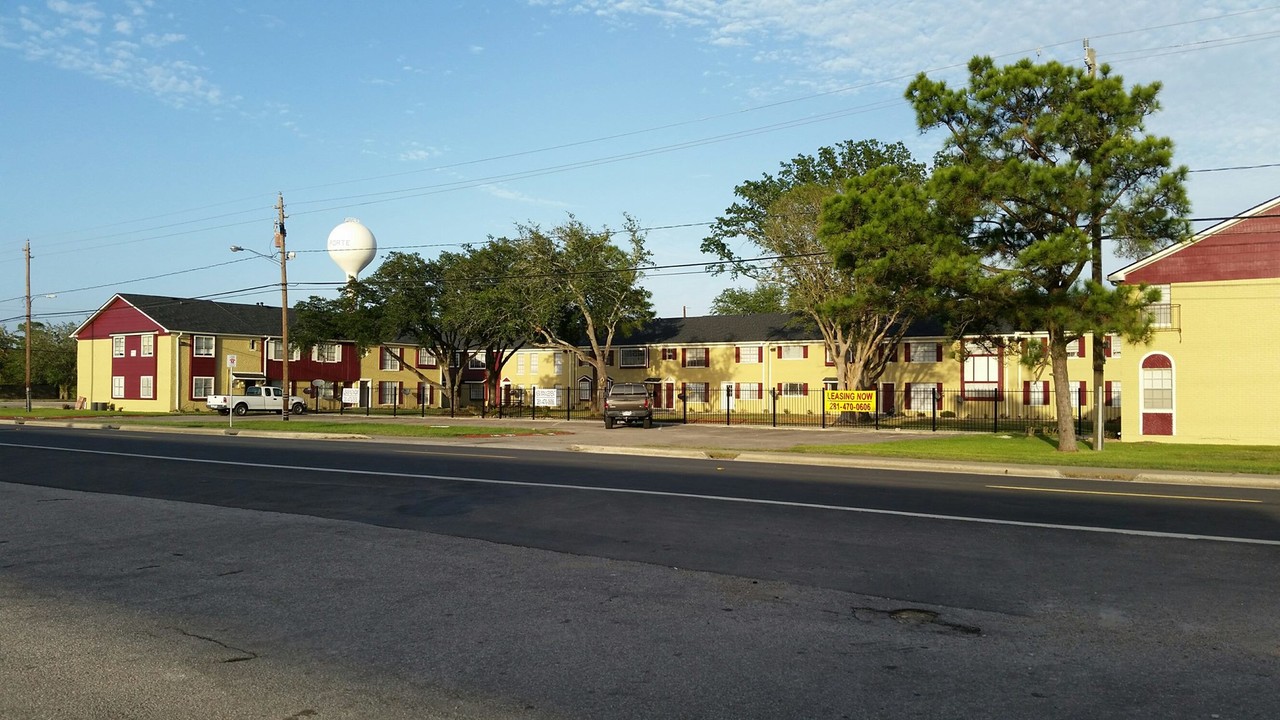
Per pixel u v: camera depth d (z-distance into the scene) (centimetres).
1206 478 1823
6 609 758
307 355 6612
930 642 667
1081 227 2436
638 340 6400
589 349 6562
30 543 1066
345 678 582
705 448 2606
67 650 640
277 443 2888
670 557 980
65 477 1783
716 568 923
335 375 6781
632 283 5388
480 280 5428
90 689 558
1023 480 1803
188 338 6034
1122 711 527
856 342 4366
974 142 2534
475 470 1914
